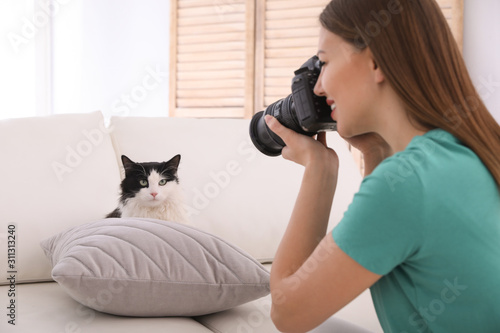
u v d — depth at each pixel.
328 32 0.75
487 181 0.68
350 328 1.01
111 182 1.47
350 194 1.70
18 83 3.52
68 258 0.99
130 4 3.62
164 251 1.04
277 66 3.09
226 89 3.18
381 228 0.63
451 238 0.64
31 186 1.33
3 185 1.29
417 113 0.69
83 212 1.38
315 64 0.83
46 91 3.68
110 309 1.01
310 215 0.79
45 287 1.26
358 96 0.73
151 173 1.41
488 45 2.96
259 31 3.11
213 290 1.04
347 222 0.66
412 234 0.63
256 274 1.07
